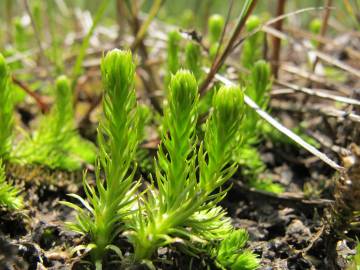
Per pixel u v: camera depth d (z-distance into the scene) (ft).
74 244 0.29
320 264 0.30
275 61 0.53
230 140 0.26
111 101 0.26
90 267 0.27
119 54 0.25
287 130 0.34
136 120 0.27
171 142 0.26
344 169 0.27
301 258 0.30
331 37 0.76
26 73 0.59
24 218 0.32
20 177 0.36
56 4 0.88
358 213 0.27
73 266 0.27
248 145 0.41
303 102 0.51
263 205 0.36
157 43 0.66
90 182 0.38
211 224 0.28
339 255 0.30
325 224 0.30
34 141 0.40
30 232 0.31
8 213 0.31
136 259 0.27
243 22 0.36
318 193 0.38
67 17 0.85
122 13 0.64
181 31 0.42
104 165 0.27
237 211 0.36
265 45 0.50
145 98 0.53
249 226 0.34
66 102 0.41
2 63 0.34
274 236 0.33
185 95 0.25
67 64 0.64
